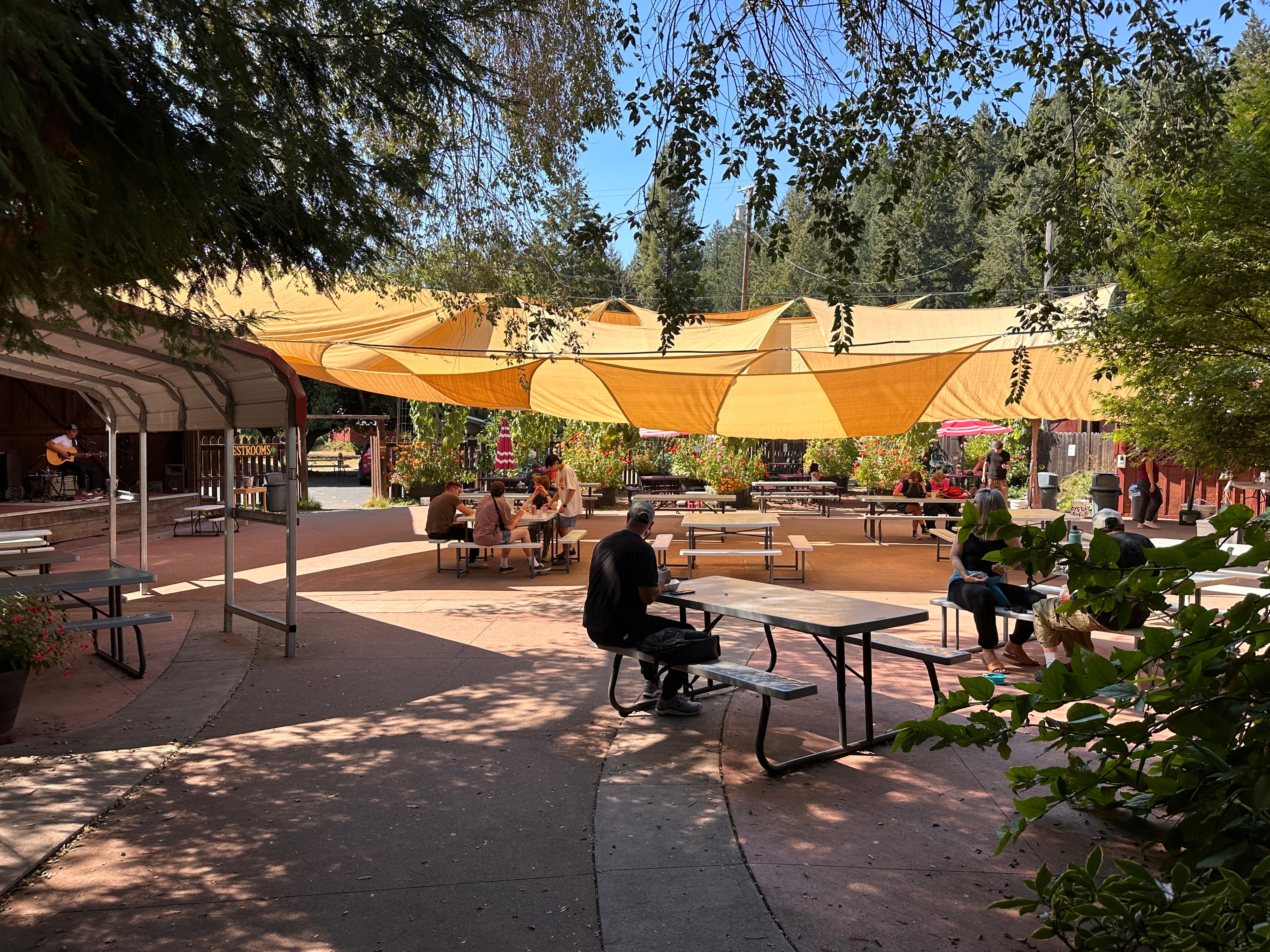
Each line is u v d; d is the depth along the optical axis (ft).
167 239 10.45
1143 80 15.34
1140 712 17.35
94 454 66.95
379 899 11.08
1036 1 15.01
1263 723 6.45
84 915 10.72
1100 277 23.20
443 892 11.24
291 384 23.75
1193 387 22.22
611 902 10.91
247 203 11.78
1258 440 21.93
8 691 16.96
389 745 16.97
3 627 17.02
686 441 75.77
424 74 14.88
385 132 16.79
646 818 13.50
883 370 34.78
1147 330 21.67
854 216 15.96
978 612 22.09
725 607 18.42
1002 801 14.19
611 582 18.44
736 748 16.79
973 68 16.03
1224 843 6.48
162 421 32.27
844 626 16.12
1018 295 17.17
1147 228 17.56
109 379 31.68
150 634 26.96
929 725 7.00
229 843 12.71
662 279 16.06
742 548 47.78
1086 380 41.11
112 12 9.62
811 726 18.06
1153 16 14.43
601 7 20.13
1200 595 22.70
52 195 8.02
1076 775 6.90
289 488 24.07
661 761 16.05
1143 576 6.64
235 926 10.45
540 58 20.67
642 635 18.39
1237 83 21.42
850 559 44.55
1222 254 20.62
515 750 16.65
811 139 15.70
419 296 29.45
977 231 102.58
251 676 22.08
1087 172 16.08
